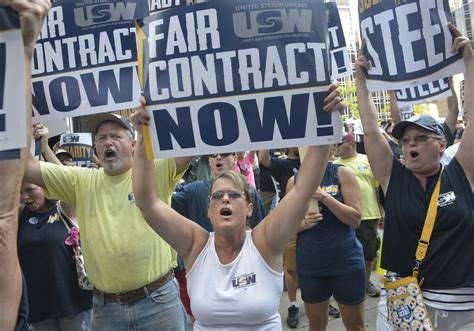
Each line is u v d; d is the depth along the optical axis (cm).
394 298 277
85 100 309
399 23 292
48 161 371
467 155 282
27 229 361
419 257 278
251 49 222
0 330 153
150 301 307
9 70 140
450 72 282
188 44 225
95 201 316
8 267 152
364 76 312
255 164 814
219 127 225
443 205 276
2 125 142
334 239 387
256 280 242
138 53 231
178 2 229
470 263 270
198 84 226
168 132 229
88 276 319
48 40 310
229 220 249
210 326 246
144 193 246
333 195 395
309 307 401
